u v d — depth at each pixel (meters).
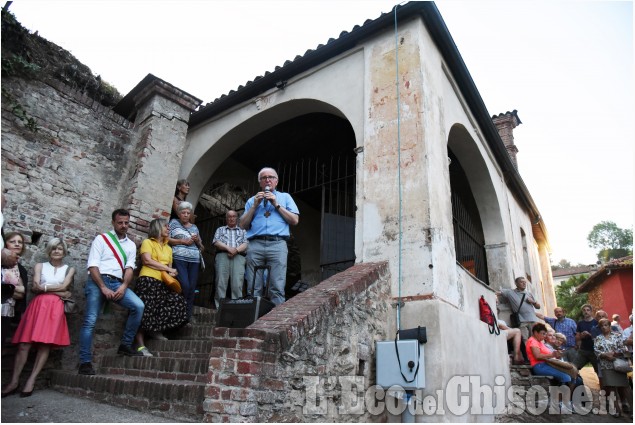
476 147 7.31
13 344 4.05
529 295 7.31
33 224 4.75
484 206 8.19
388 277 4.38
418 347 3.80
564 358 7.49
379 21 5.42
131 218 5.33
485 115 7.38
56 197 5.03
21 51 5.34
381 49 5.48
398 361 3.77
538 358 5.85
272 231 4.34
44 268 4.07
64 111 5.34
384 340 4.07
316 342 3.11
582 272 35.53
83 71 7.26
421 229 4.36
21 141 4.85
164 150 6.00
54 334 3.81
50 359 4.41
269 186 4.46
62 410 3.24
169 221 5.81
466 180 8.99
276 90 6.53
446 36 5.69
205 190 8.71
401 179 4.70
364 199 4.91
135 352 4.27
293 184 9.06
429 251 4.25
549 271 14.99
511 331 6.44
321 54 6.04
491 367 5.19
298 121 7.55
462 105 6.72
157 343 4.46
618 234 40.88
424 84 5.00
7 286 3.67
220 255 5.50
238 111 7.02
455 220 6.20
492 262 7.97
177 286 4.68
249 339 2.61
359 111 5.43
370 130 5.16
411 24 5.34
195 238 5.23
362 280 3.88
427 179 4.51
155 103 6.10
